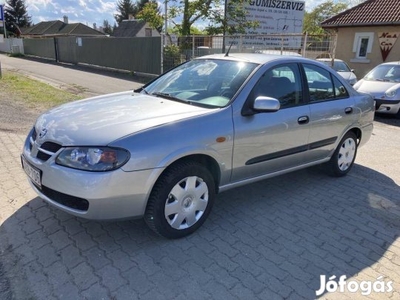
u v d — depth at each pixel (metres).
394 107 9.52
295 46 16.89
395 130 8.45
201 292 2.61
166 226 3.12
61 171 2.81
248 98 3.54
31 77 16.81
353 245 3.33
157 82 4.45
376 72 10.92
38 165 2.99
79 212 2.84
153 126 2.97
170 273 2.79
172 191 3.09
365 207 4.13
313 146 4.35
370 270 2.97
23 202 3.81
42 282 2.64
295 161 4.21
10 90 11.41
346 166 5.07
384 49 16.89
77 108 3.55
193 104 3.56
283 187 4.62
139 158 2.81
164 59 17.84
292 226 3.62
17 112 8.19
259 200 4.19
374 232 3.58
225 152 3.36
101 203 2.77
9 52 41.22
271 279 2.79
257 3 20.47
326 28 18.91
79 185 2.73
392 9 16.83
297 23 22.31
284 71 4.02
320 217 3.84
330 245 3.31
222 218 3.71
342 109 4.61
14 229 3.30
